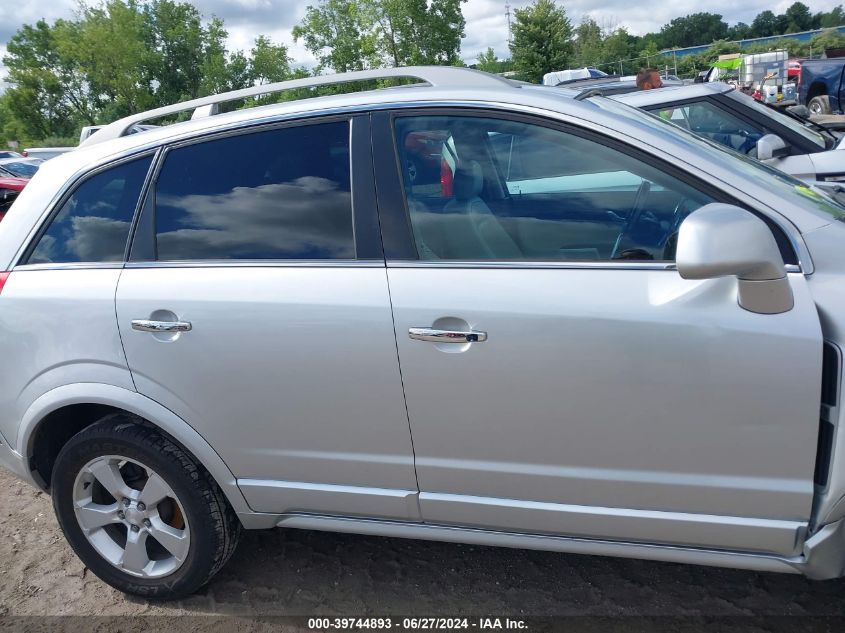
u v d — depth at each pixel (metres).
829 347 1.84
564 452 2.08
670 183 2.07
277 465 2.39
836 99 16.62
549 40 38.78
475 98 2.23
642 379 1.95
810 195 2.32
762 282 1.83
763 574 2.57
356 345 2.17
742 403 1.90
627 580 2.62
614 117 2.18
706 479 1.99
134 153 2.53
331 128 2.33
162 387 2.39
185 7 54.72
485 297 2.06
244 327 2.26
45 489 2.78
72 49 48.38
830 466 1.87
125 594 2.76
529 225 2.18
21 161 16.64
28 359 2.53
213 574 2.64
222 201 2.40
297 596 2.69
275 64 50.66
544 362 2.01
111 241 2.50
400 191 2.23
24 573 2.96
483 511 2.23
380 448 2.26
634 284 1.99
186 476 2.47
